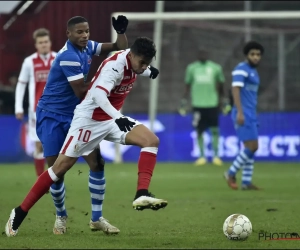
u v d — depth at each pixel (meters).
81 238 21.00
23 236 21.78
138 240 20.31
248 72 37.81
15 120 60.94
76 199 34.19
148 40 20.45
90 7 66.81
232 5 67.75
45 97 22.88
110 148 62.41
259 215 27.66
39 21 67.38
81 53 22.12
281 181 43.88
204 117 57.25
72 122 21.41
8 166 57.09
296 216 27.22
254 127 38.31
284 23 66.50
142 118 62.31
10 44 67.31
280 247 18.67
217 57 68.00
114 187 40.50
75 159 21.50
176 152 62.03
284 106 66.88
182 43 68.19
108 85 20.44
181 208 30.47
